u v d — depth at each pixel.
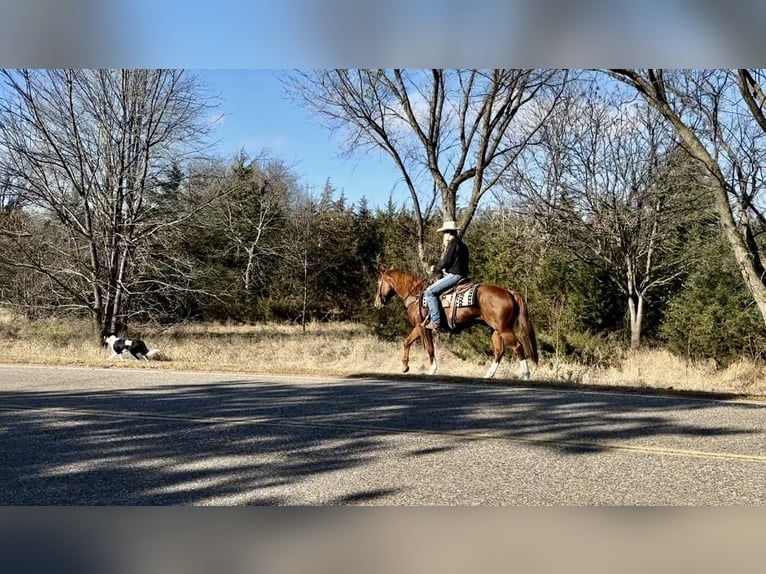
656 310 22.11
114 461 5.39
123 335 21.28
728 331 15.72
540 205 21.64
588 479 4.88
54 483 4.81
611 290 21.80
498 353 11.23
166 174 20.72
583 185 21.33
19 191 19.08
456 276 11.74
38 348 17.86
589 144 21.14
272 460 5.39
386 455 5.54
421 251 20.69
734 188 11.91
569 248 21.05
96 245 20.16
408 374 11.02
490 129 18.42
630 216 20.25
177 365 12.43
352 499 4.46
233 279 32.94
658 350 19.39
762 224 13.45
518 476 4.95
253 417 7.19
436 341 18.38
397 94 18.81
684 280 21.70
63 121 19.17
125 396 8.70
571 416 7.23
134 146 20.09
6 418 7.16
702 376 13.90
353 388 9.50
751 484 4.77
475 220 27.52
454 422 6.90
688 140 10.86
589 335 17.42
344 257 38.91
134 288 21.16
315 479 4.89
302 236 38.25
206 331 30.00
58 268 20.77
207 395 8.79
